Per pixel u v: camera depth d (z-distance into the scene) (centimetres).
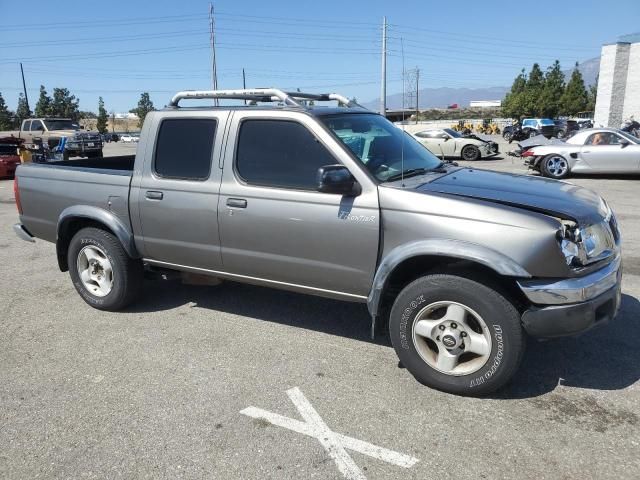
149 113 461
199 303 526
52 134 2545
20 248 789
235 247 420
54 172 515
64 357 417
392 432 312
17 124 6569
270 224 397
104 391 364
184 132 441
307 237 384
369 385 365
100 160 620
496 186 380
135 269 496
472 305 331
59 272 654
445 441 302
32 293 574
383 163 390
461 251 324
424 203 344
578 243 323
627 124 2441
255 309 507
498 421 320
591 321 319
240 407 341
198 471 281
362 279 374
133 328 470
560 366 385
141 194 458
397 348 365
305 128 387
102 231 495
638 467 277
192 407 341
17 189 548
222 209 416
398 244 353
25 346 439
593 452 289
